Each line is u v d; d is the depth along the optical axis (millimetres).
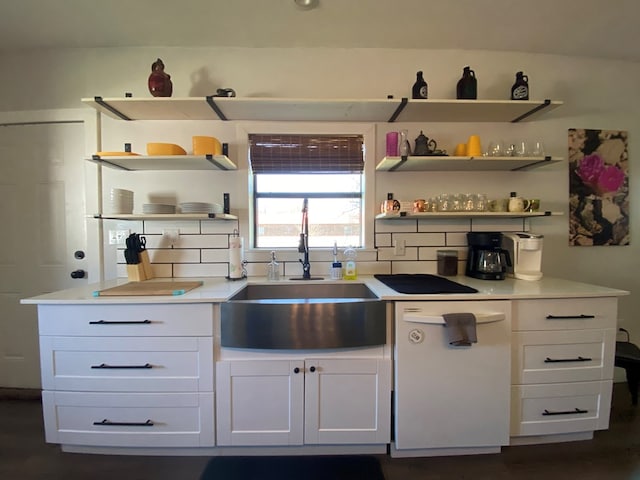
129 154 1721
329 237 2111
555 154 2059
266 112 1859
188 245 2004
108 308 1414
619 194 2107
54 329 1420
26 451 1523
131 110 1821
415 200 2000
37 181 2002
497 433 1466
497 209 1931
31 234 2014
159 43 1925
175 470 1401
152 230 1995
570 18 1703
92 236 1977
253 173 2059
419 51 1997
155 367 1427
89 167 1962
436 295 1426
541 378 1489
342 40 1901
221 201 2002
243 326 1394
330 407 1442
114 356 1426
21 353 2027
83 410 1442
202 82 1963
